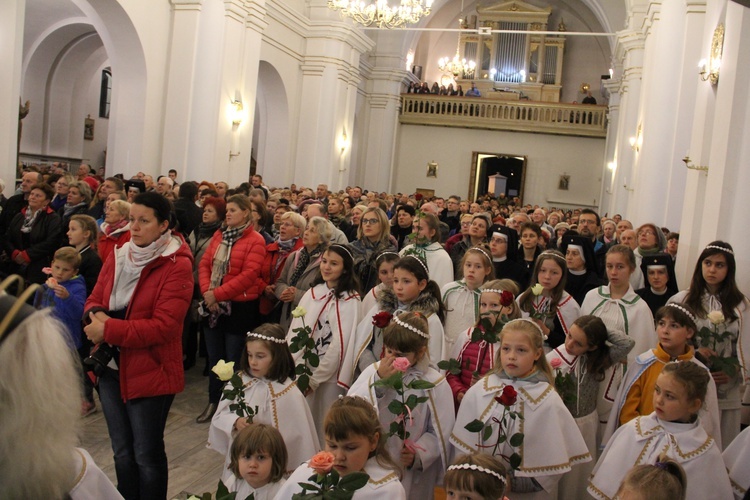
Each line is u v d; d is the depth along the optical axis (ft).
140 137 37.06
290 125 54.34
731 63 17.63
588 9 80.18
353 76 58.29
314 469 6.25
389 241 16.79
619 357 10.67
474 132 76.13
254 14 41.83
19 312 3.83
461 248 20.02
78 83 54.80
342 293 12.54
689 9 29.60
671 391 8.46
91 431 14.39
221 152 39.88
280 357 10.09
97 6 34.99
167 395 9.91
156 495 9.86
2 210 20.74
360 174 73.41
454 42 84.48
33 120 51.70
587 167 73.56
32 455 3.69
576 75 82.02
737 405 11.73
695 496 8.25
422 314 10.21
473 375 10.46
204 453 14.03
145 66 36.58
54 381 3.82
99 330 9.16
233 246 15.70
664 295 15.20
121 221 15.65
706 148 21.83
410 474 9.21
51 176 24.22
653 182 32.78
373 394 9.11
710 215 18.12
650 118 33.45
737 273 16.12
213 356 15.92
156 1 36.99
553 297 13.08
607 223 26.27
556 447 8.85
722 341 11.88
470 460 6.97
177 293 9.64
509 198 71.82
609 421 10.68
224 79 39.32
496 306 11.11
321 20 54.19
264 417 9.82
